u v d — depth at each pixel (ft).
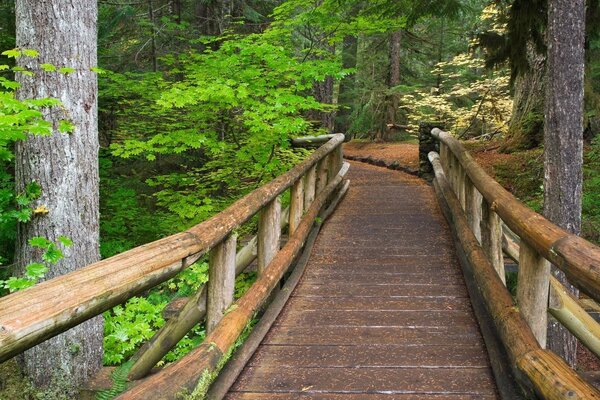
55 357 11.84
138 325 14.48
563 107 15.67
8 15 22.27
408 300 14.51
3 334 4.40
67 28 12.42
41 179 12.28
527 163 31.58
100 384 11.87
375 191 32.04
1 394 11.69
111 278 6.08
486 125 54.85
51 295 5.18
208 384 8.51
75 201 12.53
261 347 11.68
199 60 26.58
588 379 10.50
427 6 26.84
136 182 29.07
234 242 10.81
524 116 36.35
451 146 21.66
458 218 18.74
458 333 12.25
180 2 37.50
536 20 24.44
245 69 22.76
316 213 21.36
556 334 15.70
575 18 15.60
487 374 10.23
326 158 25.95
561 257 7.31
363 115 61.00
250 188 27.45
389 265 17.75
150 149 21.71
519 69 28.25
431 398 9.36
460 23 63.62
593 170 27.43
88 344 12.25
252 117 20.86
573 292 16.06
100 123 29.89
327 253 19.34
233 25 38.37
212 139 23.79
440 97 54.19
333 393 9.61
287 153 27.48
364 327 12.73
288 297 14.74
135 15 34.58
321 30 31.99
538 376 8.06
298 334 12.37
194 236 8.57
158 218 25.80
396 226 23.07
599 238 22.75
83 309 5.48
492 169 32.27
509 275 21.20
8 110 11.20
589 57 29.94
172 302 15.16
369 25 27.89
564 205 15.69
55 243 12.32
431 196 29.89
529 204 26.63
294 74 23.39
